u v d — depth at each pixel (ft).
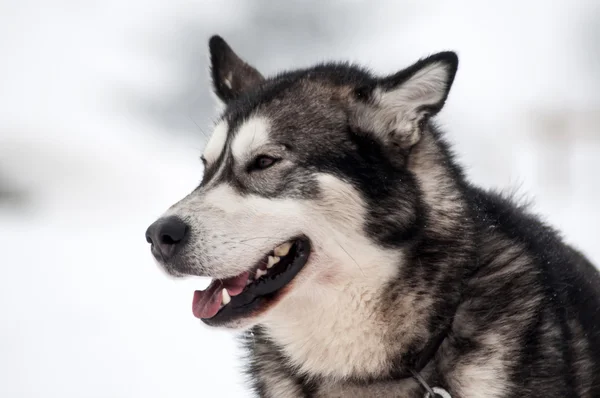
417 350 11.56
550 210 39.83
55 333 23.03
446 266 11.67
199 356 21.38
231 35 117.91
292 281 11.80
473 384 11.24
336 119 12.54
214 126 14.57
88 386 18.93
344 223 11.92
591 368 11.96
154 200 52.60
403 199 11.93
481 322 11.44
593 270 14.87
